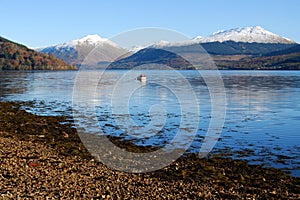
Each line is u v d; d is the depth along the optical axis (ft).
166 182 51.83
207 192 47.62
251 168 61.41
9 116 112.68
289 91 227.20
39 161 58.49
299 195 48.42
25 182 46.80
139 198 43.93
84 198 42.68
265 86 274.16
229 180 54.29
